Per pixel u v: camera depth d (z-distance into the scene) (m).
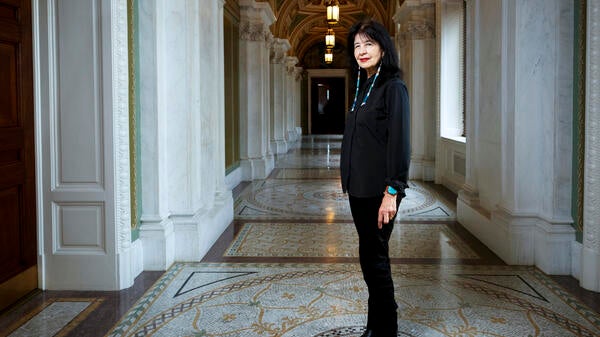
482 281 4.85
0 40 4.09
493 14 5.90
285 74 21.66
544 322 3.88
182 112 5.51
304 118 33.03
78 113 4.57
